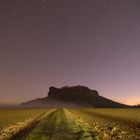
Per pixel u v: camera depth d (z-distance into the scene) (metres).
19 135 19.20
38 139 17.28
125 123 32.88
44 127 25.91
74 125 28.52
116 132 21.94
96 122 34.06
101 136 18.92
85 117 46.88
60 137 18.33
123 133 21.12
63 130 22.94
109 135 19.84
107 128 25.59
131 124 31.36
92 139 17.44
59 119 39.34
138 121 36.78
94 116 51.38
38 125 28.36
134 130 24.09
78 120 37.25
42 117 45.34
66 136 18.89
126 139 17.69
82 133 20.72
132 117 47.91
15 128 25.11
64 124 29.83
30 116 50.53
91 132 21.61
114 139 17.59
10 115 55.38
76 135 19.47
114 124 31.06
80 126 27.34
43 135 19.31
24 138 17.52
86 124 30.09
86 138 17.92
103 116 51.88
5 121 36.06
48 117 45.16
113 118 44.41
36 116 50.22
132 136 19.38
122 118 44.72
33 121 35.41
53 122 32.97
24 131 22.09
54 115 53.06
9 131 22.28
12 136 18.58
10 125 29.22
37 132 21.25
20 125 28.92
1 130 23.34
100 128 25.47
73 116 49.22
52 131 22.08
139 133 21.61
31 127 25.97
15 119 40.78
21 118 43.59
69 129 23.92
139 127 27.39
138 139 17.81
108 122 34.28
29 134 19.81
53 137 18.31
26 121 35.78
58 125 28.44
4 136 18.59
